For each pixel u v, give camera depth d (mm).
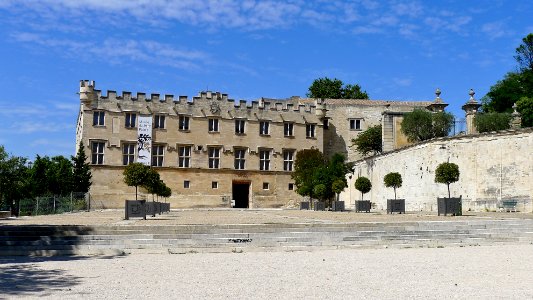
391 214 41344
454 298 11570
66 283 13531
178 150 69000
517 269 16125
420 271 15781
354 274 15188
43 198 52281
